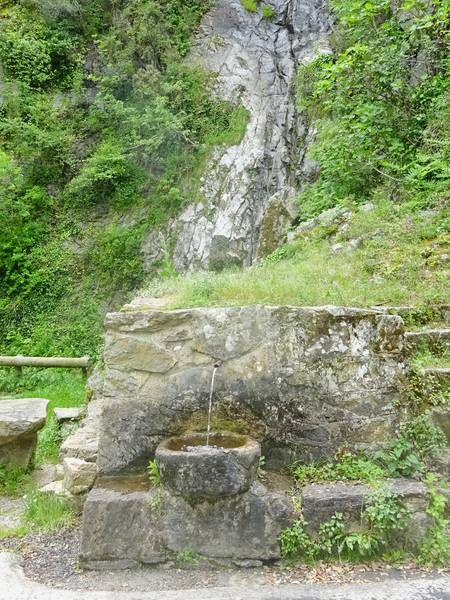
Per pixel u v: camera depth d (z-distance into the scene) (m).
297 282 4.50
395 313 4.21
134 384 3.33
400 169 7.11
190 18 15.26
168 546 2.94
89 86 14.02
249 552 2.92
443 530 2.91
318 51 13.18
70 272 12.12
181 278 5.46
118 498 3.01
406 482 3.06
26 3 14.15
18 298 11.81
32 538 3.46
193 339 3.33
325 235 6.62
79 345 11.28
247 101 13.93
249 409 3.28
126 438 3.31
